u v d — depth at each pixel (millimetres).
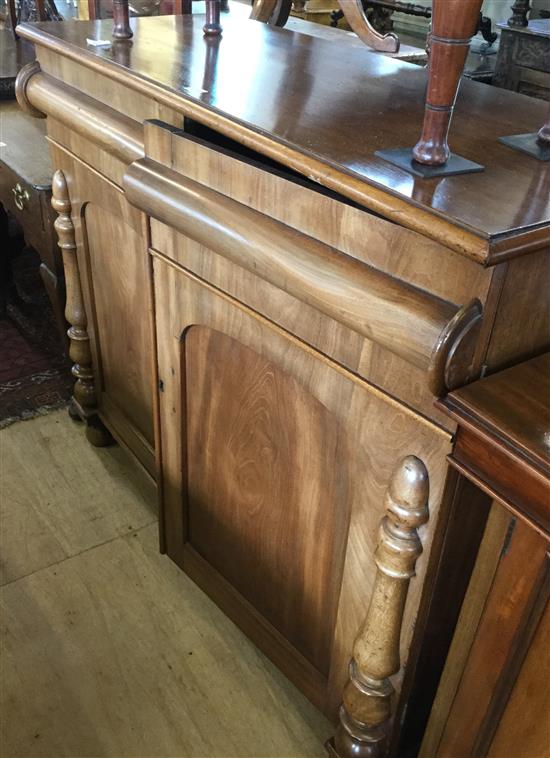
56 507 1719
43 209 1795
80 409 1833
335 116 937
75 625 1442
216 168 940
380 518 906
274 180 853
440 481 800
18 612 1463
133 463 1712
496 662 836
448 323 683
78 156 1384
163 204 1012
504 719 860
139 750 1235
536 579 742
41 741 1242
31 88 1407
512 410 698
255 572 1265
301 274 820
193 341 1164
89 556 1596
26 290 2664
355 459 910
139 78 1050
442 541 853
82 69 1258
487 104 1045
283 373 992
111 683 1339
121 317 1499
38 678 1342
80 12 3494
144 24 1460
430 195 705
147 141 1057
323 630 1141
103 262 1481
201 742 1252
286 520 1119
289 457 1053
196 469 1321
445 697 954
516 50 2225
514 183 758
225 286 1010
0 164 1969
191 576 1468
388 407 827
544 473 642
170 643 1416
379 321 745
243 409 1111
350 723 1083
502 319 717
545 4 3127
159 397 1324
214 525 1338
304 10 3301
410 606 920
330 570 1064
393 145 845
